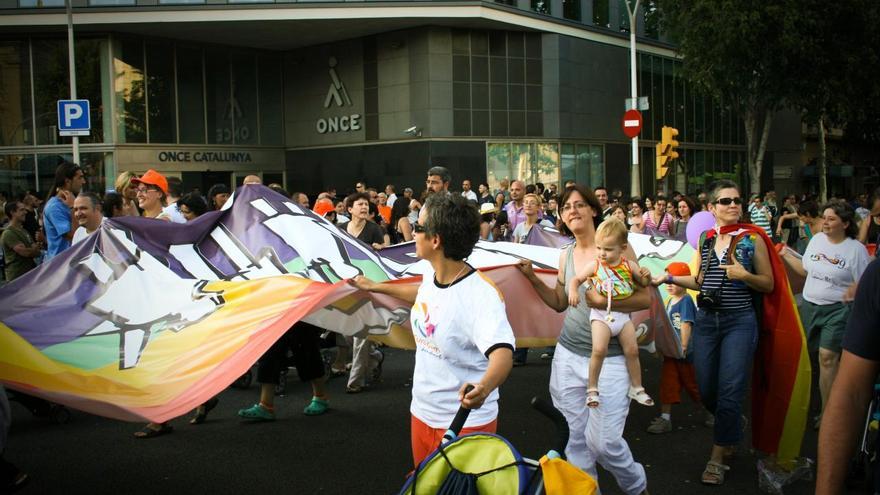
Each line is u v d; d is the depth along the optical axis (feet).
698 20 90.48
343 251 21.83
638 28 119.75
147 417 14.14
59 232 27.61
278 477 19.19
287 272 20.75
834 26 93.45
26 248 30.68
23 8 87.56
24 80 93.20
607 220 15.61
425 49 96.58
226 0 91.04
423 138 97.50
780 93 96.32
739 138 147.74
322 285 16.53
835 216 22.68
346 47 102.73
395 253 24.95
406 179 98.89
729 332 18.26
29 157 93.66
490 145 100.58
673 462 20.27
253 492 18.22
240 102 104.78
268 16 91.09
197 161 100.58
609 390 15.49
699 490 18.26
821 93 96.02
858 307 8.79
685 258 27.43
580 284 16.05
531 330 20.16
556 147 105.91
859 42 94.07
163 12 89.71
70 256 19.79
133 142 95.20
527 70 103.19
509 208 38.32
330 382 29.32
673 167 129.80
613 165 115.24
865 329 8.68
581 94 109.19
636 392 15.75
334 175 105.19
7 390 23.25
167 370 15.98
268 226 21.83
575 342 15.90
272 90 107.76
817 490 8.87
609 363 15.57
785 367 18.28
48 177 93.71
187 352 16.34
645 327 20.63
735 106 103.19
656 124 124.77
